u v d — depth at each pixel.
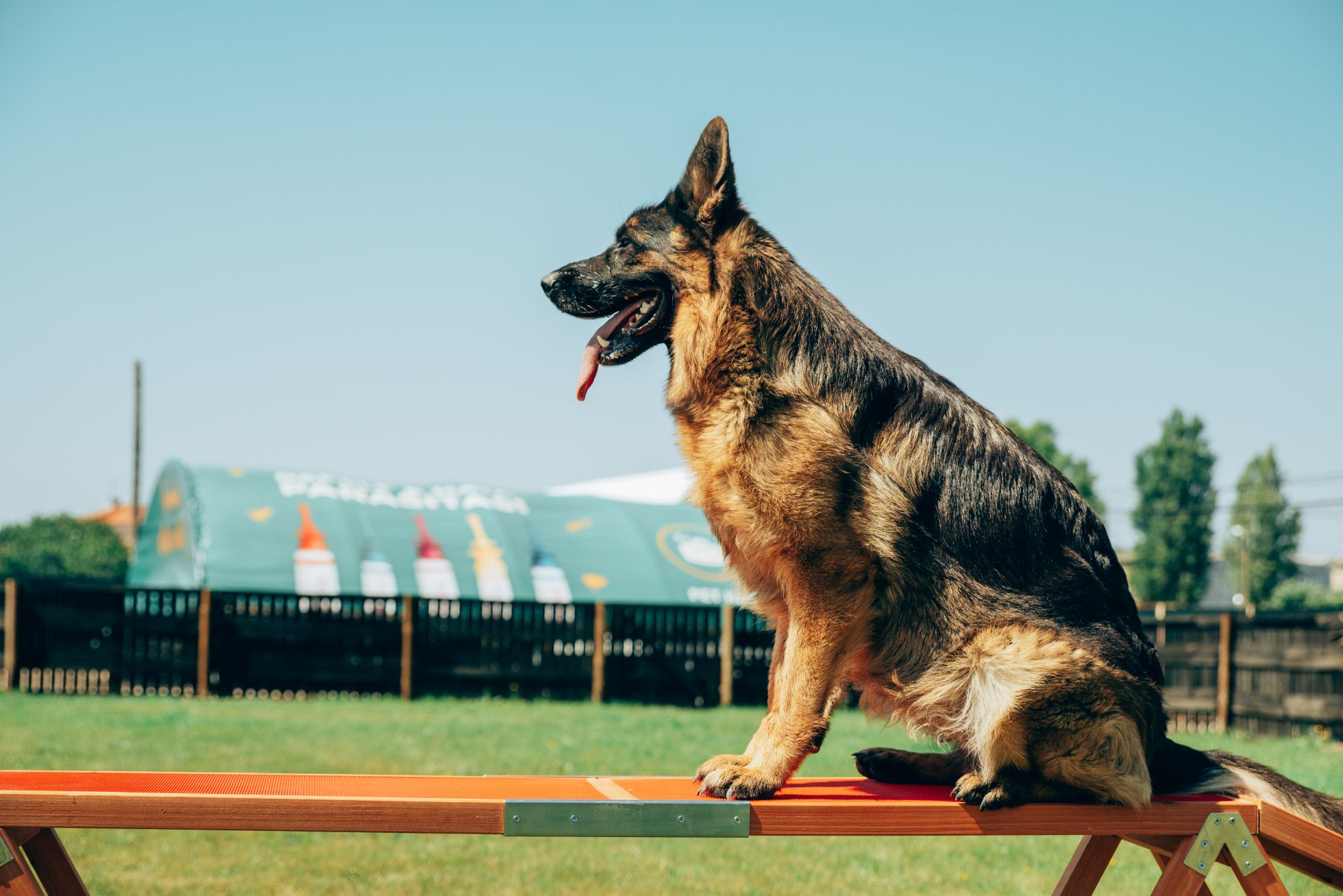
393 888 5.66
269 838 6.81
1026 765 3.17
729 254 3.59
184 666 15.70
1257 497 62.53
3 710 12.56
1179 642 14.88
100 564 49.09
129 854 6.29
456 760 9.30
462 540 19.66
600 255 3.81
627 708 15.94
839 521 3.26
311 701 15.35
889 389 3.46
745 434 3.38
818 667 3.25
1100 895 5.92
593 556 20.28
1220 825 3.14
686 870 6.20
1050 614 3.27
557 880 5.89
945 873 6.29
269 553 18.17
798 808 3.00
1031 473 3.49
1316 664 12.95
